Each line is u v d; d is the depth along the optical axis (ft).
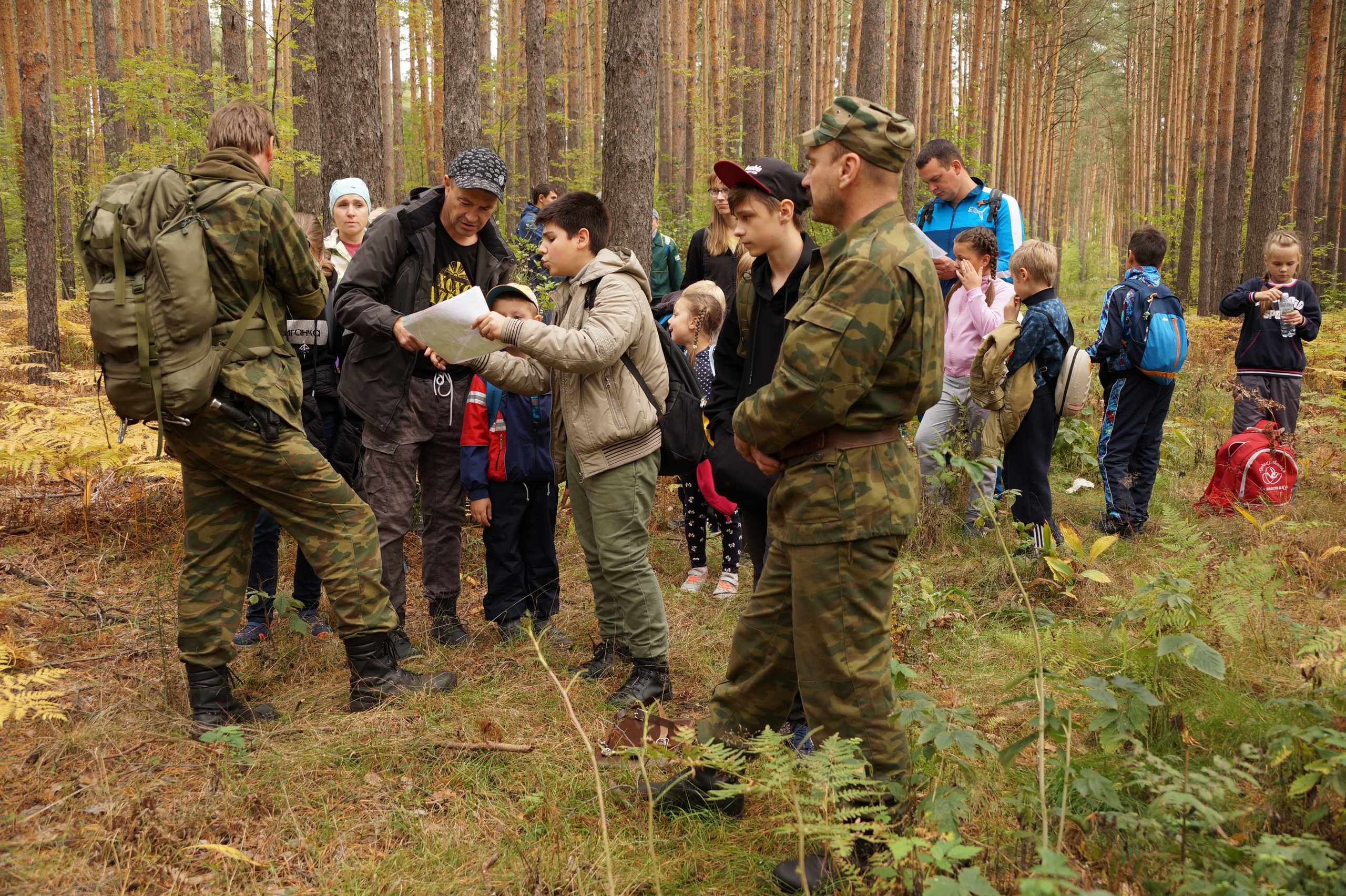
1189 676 10.03
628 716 9.46
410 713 9.86
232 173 9.12
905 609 12.34
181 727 9.30
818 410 6.54
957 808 6.76
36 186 23.63
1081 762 8.39
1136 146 102.32
